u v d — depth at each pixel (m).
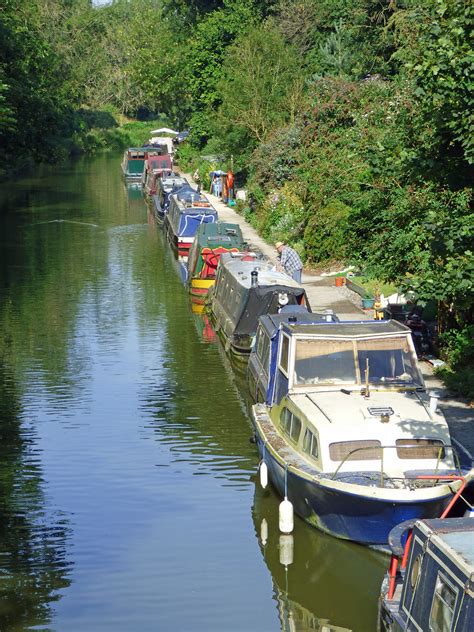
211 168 65.25
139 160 74.69
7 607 12.84
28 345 27.19
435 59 14.18
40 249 43.84
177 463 18.17
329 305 28.64
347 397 15.85
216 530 15.23
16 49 68.62
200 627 12.33
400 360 16.58
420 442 14.52
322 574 13.73
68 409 21.48
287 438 16.03
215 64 73.38
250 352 24.69
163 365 25.20
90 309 31.81
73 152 107.00
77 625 12.36
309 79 53.75
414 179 16.00
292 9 62.22
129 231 49.41
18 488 16.98
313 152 39.78
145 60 107.25
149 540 14.84
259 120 53.50
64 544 14.76
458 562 8.70
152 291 34.84
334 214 34.84
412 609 9.67
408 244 20.81
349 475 14.17
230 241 33.88
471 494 13.84
